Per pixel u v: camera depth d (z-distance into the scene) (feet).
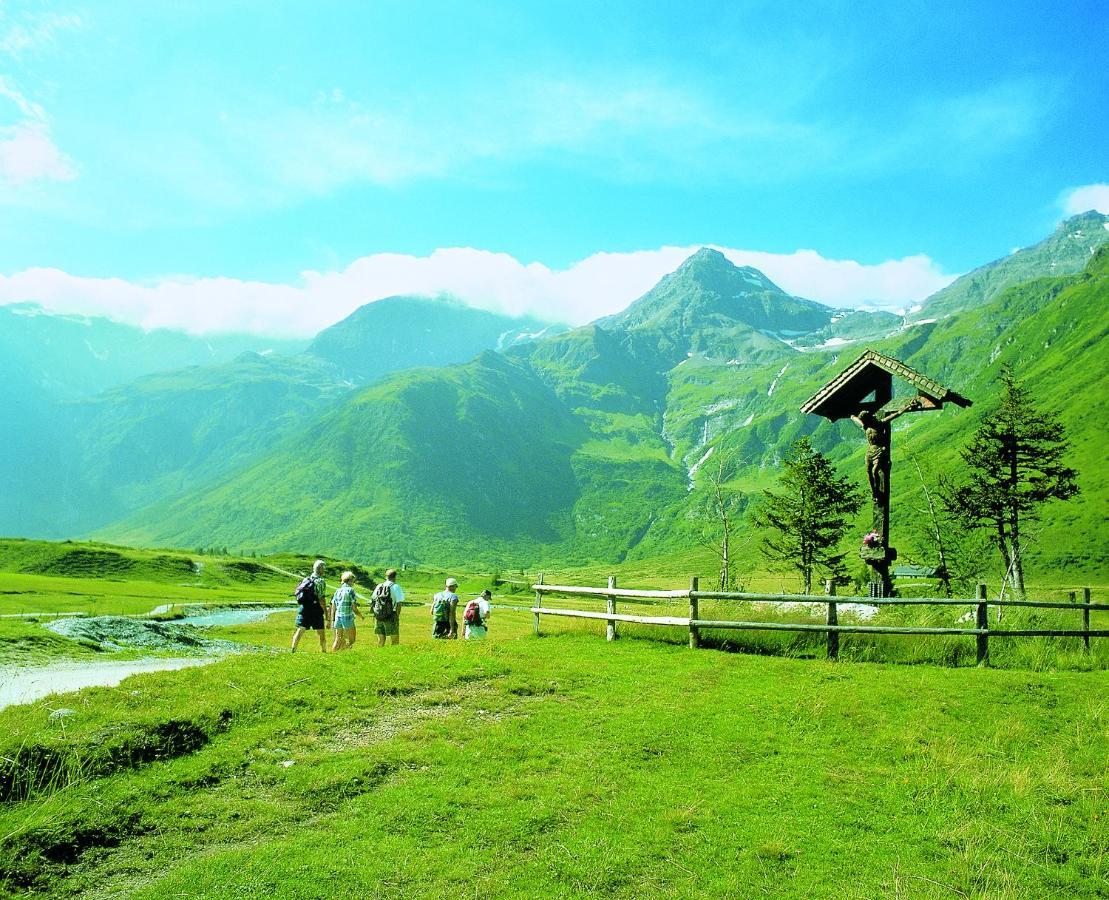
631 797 33.12
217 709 41.68
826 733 39.60
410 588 632.38
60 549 455.63
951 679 46.55
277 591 458.91
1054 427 230.48
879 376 64.90
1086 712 41.01
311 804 32.73
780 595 54.24
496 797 32.86
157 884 26.61
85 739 35.99
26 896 26.07
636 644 58.59
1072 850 29.40
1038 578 507.71
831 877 27.45
